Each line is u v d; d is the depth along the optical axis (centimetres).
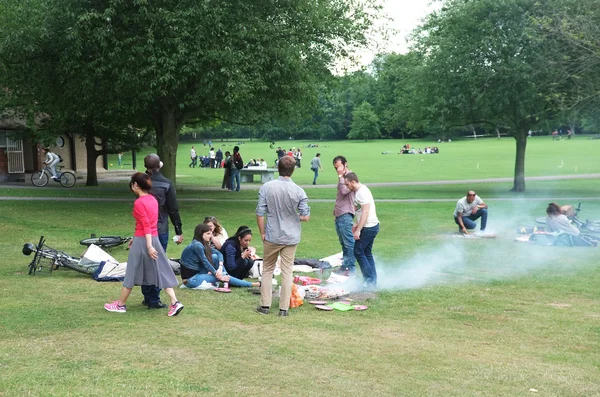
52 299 803
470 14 2781
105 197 2380
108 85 1872
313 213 2061
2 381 494
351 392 495
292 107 2262
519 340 679
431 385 518
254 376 527
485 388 514
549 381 536
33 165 3869
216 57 1747
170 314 733
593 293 939
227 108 2198
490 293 928
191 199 2455
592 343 671
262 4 1967
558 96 2459
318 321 738
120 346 604
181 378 515
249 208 2148
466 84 2823
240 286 920
